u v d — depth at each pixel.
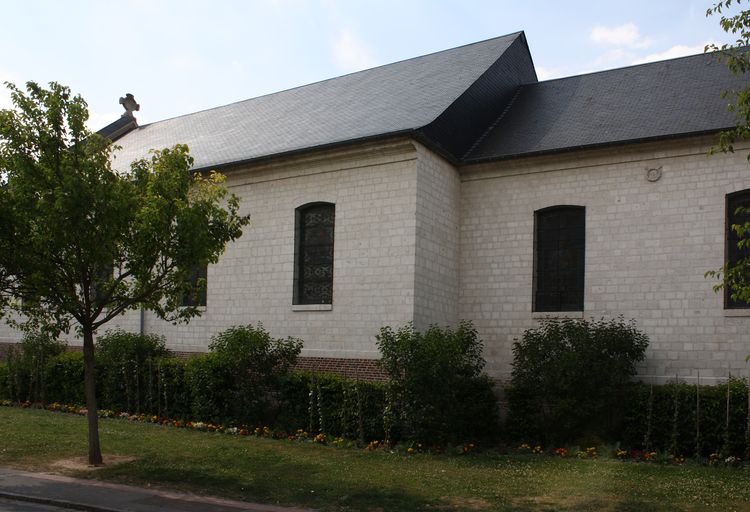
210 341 18.89
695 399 12.67
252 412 15.38
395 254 15.94
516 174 16.89
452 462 12.06
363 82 22.34
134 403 17.72
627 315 15.18
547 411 14.10
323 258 17.42
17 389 19.92
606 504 9.06
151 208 10.77
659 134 15.08
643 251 15.16
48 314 12.05
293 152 17.33
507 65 20.36
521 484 10.29
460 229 17.48
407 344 13.38
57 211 10.21
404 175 16.05
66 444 13.33
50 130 10.83
